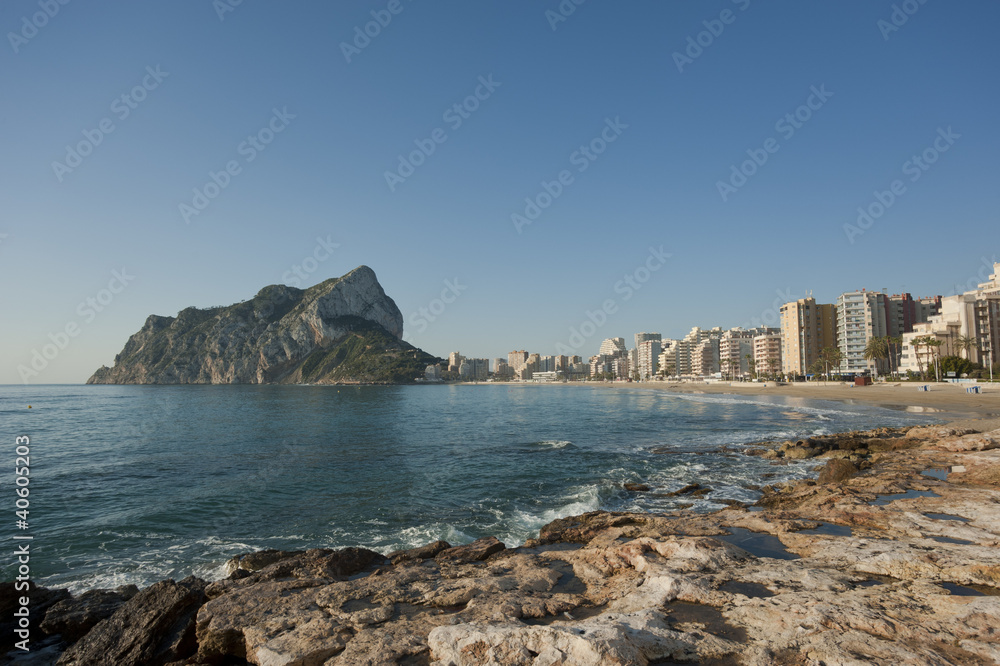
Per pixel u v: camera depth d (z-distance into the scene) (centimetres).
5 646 998
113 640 938
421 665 691
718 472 2617
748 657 653
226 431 5088
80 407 9444
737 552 1095
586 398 12550
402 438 4397
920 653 634
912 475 2014
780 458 2973
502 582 1012
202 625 888
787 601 818
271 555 1384
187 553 1583
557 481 2489
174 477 2744
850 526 1334
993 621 703
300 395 14888
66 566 1485
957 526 1252
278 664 732
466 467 2917
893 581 928
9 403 11175
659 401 9969
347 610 909
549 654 649
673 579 916
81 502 2228
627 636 675
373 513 1984
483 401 11625
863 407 6662
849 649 651
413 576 1101
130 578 1395
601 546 1220
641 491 2253
